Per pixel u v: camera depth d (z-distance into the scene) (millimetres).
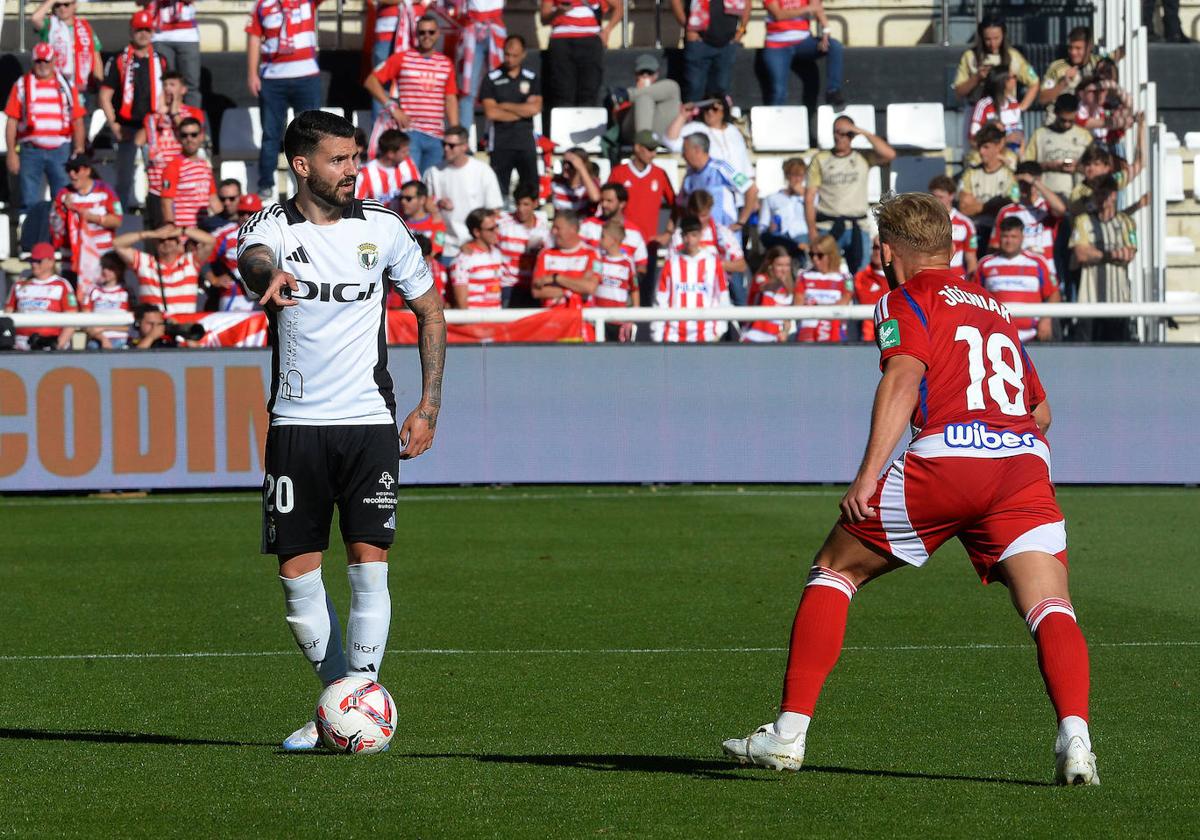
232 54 69688
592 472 47625
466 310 47281
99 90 64062
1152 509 43125
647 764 17391
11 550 36844
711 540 37812
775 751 15703
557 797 15648
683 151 60125
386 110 60125
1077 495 46125
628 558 35219
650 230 58469
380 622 18156
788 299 52719
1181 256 66375
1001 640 25891
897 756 17812
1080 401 47625
